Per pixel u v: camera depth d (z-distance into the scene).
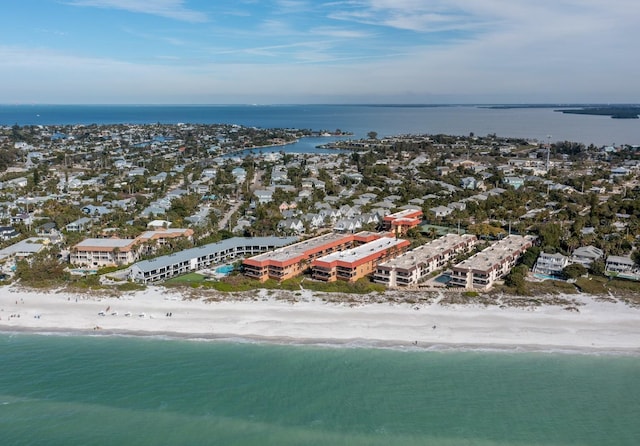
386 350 113.94
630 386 101.94
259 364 108.38
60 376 103.81
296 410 93.81
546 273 159.38
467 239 184.00
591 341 117.69
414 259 157.75
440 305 134.50
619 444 86.19
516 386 101.62
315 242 177.75
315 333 120.81
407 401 96.69
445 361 109.88
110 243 169.88
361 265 155.12
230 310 131.62
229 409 94.12
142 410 93.62
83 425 89.62
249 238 185.38
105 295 139.38
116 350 113.75
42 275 149.62
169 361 109.31
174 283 148.12
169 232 184.75
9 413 92.62
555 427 89.94
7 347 114.81
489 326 123.69
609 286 147.00
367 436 87.25
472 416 92.62
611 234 192.38
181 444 85.12
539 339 118.44
